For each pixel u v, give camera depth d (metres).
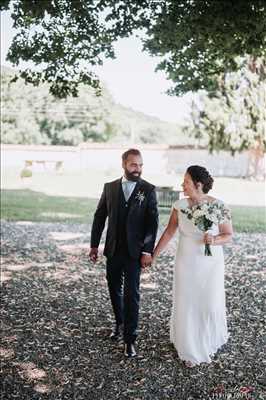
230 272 7.79
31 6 5.00
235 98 23.00
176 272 4.39
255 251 9.61
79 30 5.79
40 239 10.80
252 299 6.21
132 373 4.09
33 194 22.44
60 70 6.17
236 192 23.30
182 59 6.87
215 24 5.69
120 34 5.88
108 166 37.69
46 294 6.48
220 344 4.52
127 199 4.46
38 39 5.88
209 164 33.59
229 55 6.54
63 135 52.66
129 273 4.40
